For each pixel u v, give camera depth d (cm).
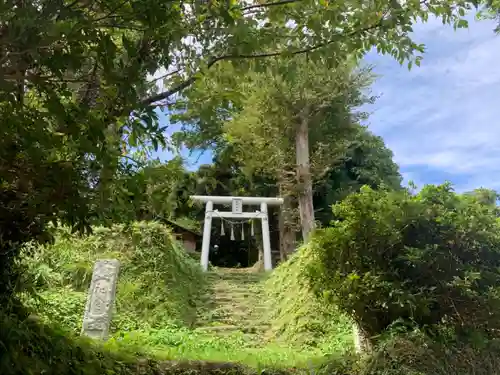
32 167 209
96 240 859
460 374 350
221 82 313
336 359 390
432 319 379
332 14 292
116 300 750
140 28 227
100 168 228
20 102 198
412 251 378
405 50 322
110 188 236
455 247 389
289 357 533
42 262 762
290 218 1321
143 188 240
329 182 1505
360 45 312
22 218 238
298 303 769
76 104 227
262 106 1108
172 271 884
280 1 302
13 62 183
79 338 337
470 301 369
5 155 202
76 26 183
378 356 354
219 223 1738
